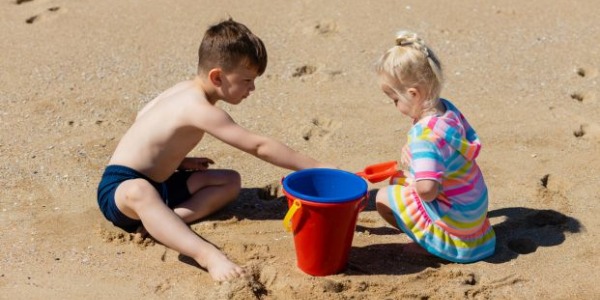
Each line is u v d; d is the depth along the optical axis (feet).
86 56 18.84
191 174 12.85
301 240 11.04
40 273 11.32
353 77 18.06
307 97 17.15
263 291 10.96
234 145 11.96
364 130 15.81
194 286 11.07
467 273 11.44
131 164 12.16
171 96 12.46
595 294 11.09
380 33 20.13
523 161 14.67
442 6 21.74
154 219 11.44
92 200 13.28
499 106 16.78
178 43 19.62
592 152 15.01
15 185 13.66
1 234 12.23
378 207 12.12
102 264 11.57
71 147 14.98
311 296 10.84
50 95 16.99
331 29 20.36
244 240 12.21
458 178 11.35
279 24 20.54
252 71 12.02
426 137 10.94
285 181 11.02
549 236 12.46
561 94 17.33
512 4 21.95
